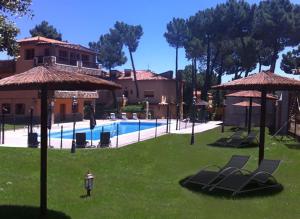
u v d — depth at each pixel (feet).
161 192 41.57
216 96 192.65
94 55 170.40
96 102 204.23
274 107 115.14
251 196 39.63
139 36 226.17
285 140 78.89
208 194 40.52
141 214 34.19
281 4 170.30
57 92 138.10
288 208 36.27
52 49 145.28
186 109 210.59
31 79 28.40
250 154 64.23
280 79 44.32
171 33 207.82
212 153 66.18
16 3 36.55
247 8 181.98
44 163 31.71
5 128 112.06
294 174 48.44
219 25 183.52
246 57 180.86
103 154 60.80
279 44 172.86
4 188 40.22
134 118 177.06
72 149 61.41
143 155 62.69
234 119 133.59
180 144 75.72
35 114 136.36
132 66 199.82
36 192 39.40
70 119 151.23
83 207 35.60
